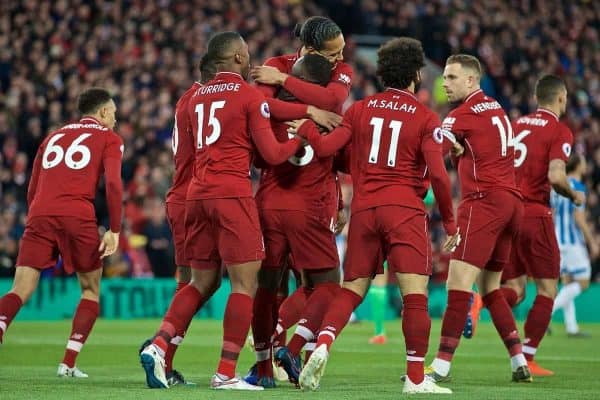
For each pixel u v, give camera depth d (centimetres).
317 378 2309
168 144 7488
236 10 9094
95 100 2902
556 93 3123
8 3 8194
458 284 2736
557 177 3050
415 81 2444
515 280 3297
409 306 2366
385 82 2448
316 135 2400
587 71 10331
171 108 7762
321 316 2533
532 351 3138
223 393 2291
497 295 2850
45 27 8131
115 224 2817
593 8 11525
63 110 7562
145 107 7562
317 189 2509
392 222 2361
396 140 2380
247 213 2389
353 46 10156
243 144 2411
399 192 2378
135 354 3706
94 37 8250
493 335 5047
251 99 2395
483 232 2738
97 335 4762
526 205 3134
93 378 2755
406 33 10469
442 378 2722
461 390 2495
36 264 2809
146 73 7988
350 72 2608
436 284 6631
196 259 2464
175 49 8450
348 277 2416
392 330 5375
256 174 6881
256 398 2192
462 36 10469
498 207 2742
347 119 2448
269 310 2539
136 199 6819
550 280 3159
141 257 6775
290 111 2442
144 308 6394
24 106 7356
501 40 10406
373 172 2402
